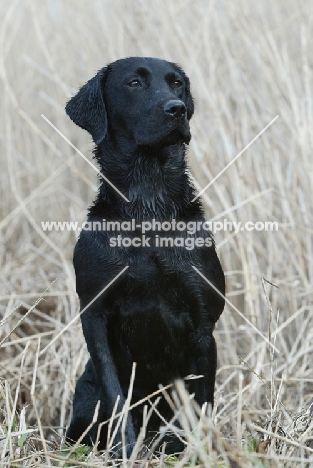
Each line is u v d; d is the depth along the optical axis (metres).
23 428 5.66
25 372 8.09
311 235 8.95
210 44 10.23
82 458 5.87
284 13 10.59
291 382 7.81
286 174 9.52
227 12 10.16
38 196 11.38
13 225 11.31
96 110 6.89
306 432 5.43
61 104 11.76
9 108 11.98
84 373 6.91
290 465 5.21
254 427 5.47
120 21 10.74
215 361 6.57
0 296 9.46
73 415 6.89
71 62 12.05
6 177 11.77
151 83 6.77
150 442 6.43
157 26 10.44
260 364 7.65
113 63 7.03
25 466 5.27
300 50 10.31
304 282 8.62
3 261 10.88
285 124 9.47
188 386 6.72
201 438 5.50
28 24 12.54
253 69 9.93
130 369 6.64
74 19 12.02
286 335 8.74
